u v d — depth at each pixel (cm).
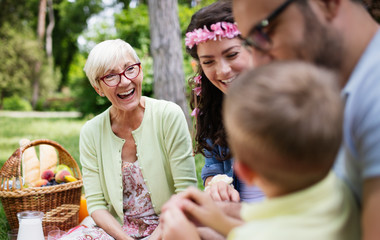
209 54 180
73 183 279
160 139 224
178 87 666
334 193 87
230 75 181
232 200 158
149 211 227
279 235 82
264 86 79
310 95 77
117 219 233
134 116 225
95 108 1282
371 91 82
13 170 266
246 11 93
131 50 216
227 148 199
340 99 80
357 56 90
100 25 1130
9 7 2403
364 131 81
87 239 206
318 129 77
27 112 2166
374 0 121
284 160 79
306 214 83
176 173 221
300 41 88
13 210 266
